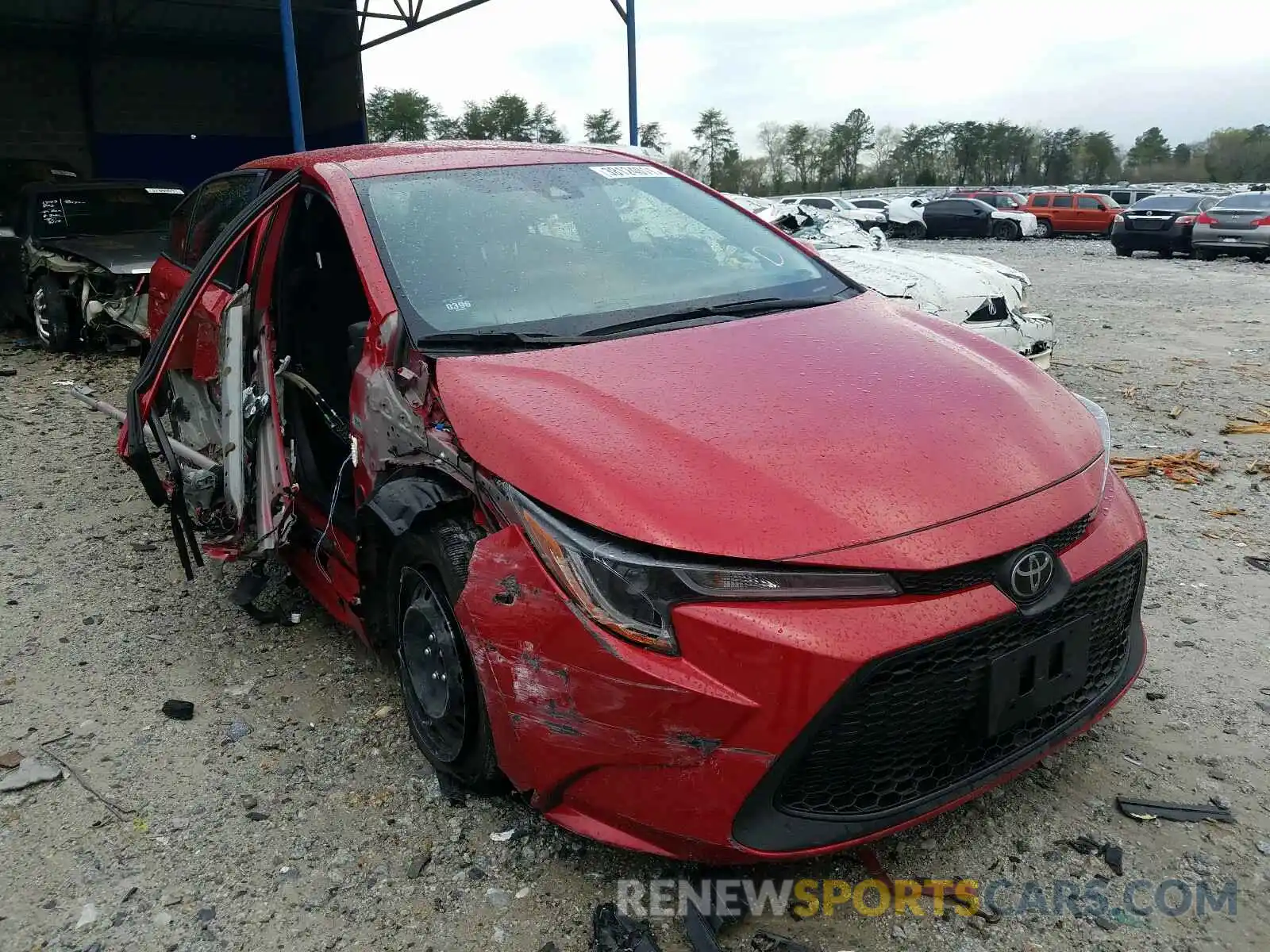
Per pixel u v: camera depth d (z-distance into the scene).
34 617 3.88
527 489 2.23
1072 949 2.14
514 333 2.80
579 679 2.10
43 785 2.84
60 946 2.25
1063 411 2.65
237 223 3.29
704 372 2.57
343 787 2.78
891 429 2.32
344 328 3.87
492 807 2.67
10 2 17.09
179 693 3.32
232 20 18.73
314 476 3.53
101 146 19.56
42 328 8.94
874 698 2.01
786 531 2.04
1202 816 2.52
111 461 5.84
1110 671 2.53
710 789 2.02
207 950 2.23
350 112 19.45
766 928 2.22
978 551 2.07
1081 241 31.97
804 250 3.66
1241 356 9.12
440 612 2.57
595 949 2.17
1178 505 4.91
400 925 2.28
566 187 3.54
